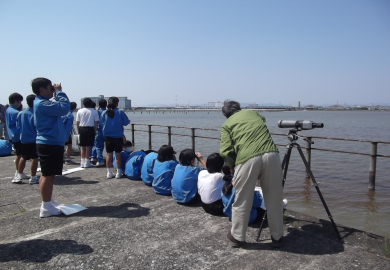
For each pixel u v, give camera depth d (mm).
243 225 2613
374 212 4789
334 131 24391
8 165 7012
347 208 4996
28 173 6102
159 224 3244
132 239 2881
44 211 3494
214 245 2738
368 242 2725
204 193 3490
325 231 2979
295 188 6254
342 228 3041
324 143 15539
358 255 2498
